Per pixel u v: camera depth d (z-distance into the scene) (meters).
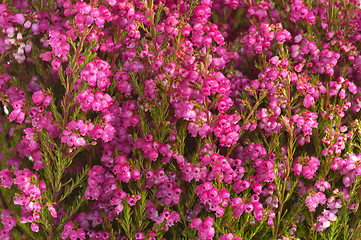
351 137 1.34
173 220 1.28
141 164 1.28
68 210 1.34
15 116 1.23
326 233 1.42
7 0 1.33
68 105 1.21
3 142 1.38
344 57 1.40
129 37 1.29
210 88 1.13
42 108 1.25
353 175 1.34
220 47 1.25
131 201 1.26
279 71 1.25
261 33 1.28
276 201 1.32
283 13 1.40
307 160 1.29
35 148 1.29
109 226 1.34
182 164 1.26
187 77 1.16
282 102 1.25
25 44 1.33
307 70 1.37
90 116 1.30
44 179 1.36
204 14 1.18
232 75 1.34
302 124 1.25
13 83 1.34
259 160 1.27
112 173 1.34
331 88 1.34
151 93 1.24
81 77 1.16
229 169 1.21
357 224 1.43
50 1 1.32
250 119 1.30
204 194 1.20
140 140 1.26
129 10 1.21
